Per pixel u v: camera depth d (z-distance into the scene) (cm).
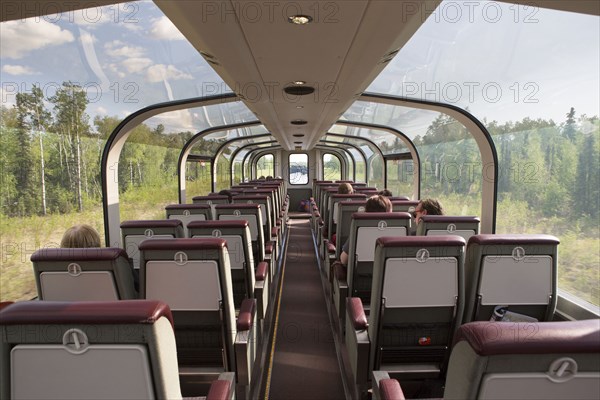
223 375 195
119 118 489
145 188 646
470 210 561
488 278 240
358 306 298
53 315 111
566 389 101
